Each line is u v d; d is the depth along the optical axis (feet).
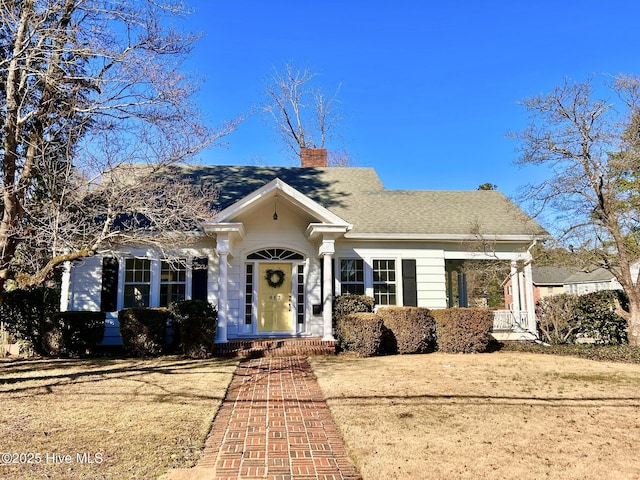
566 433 19.66
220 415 22.59
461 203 58.39
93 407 23.15
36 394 25.81
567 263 46.44
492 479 15.05
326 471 15.93
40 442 18.15
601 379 30.68
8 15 32.45
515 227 52.54
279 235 48.83
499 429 20.13
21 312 40.78
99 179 32.24
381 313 44.24
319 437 19.49
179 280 46.62
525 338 50.29
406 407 23.52
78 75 33.94
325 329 42.93
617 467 16.05
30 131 33.96
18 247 32.96
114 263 45.42
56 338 39.29
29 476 15.03
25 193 32.17
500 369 34.06
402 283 49.78
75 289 45.11
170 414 22.04
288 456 17.29
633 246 52.95
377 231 49.29
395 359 38.91
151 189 32.68
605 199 44.80
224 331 41.93
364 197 57.82
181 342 39.14
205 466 16.22
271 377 31.63
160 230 34.99
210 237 46.24
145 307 44.50
